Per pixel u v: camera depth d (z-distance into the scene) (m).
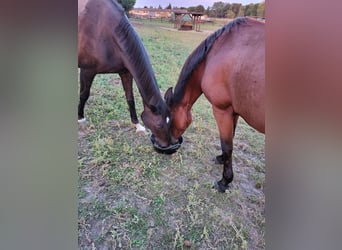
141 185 1.19
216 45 1.13
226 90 1.13
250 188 1.22
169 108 1.23
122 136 1.26
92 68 1.15
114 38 1.11
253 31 1.04
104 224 1.05
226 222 1.14
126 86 1.27
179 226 1.13
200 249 1.08
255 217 1.14
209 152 1.34
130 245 1.04
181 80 1.22
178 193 1.22
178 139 1.29
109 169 1.17
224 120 1.21
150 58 1.19
